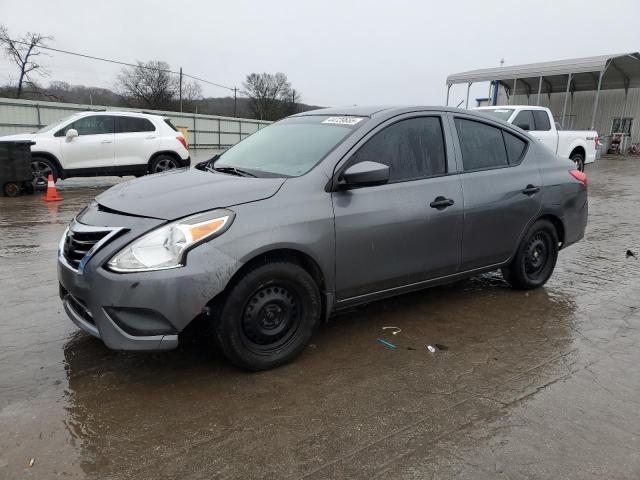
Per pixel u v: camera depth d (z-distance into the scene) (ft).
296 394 9.96
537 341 12.61
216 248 9.70
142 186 11.48
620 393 10.17
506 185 14.62
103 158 39.24
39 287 15.88
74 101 168.14
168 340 9.62
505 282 17.38
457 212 13.38
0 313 13.67
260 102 228.22
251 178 11.53
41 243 21.85
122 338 9.56
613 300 15.71
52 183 34.32
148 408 9.39
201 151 111.14
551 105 107.34
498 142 15.10
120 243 9.61
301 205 10.84
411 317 14.05
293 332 11.10
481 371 11.02
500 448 8.39
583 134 47.55
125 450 8.20
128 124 40.34
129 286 9.35
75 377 10.42
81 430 8.68
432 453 8.25
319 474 7.73
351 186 11.52
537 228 15.80
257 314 10.44
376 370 10.99
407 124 13.06
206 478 7.61
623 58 79.15
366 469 7.86
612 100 98.27
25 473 7.61
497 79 89.04
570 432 8.84
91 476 7.59
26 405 9.37
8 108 87.56
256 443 8.44
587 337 12.91
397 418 9.21
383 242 12.05
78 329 12.73
